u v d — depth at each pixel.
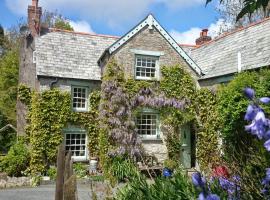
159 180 5.54
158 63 21.67
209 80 21.48
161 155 21.27
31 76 22.22
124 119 20.33
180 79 21.73
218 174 5.11
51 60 20.91
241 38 21.67
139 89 20.95
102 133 20.09
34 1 22.52
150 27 21.53
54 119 20.22
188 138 22.22
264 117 2.29
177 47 21.95
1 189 16.88
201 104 21.42
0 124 27.44
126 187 6.64
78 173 19.34
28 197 14.78
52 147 20.08
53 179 18.73
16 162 19.16
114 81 20.42
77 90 21.27
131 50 21.14
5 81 32.50
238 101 15.32
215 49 23.56
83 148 21.16
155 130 21.55
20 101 21.92
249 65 18.55
